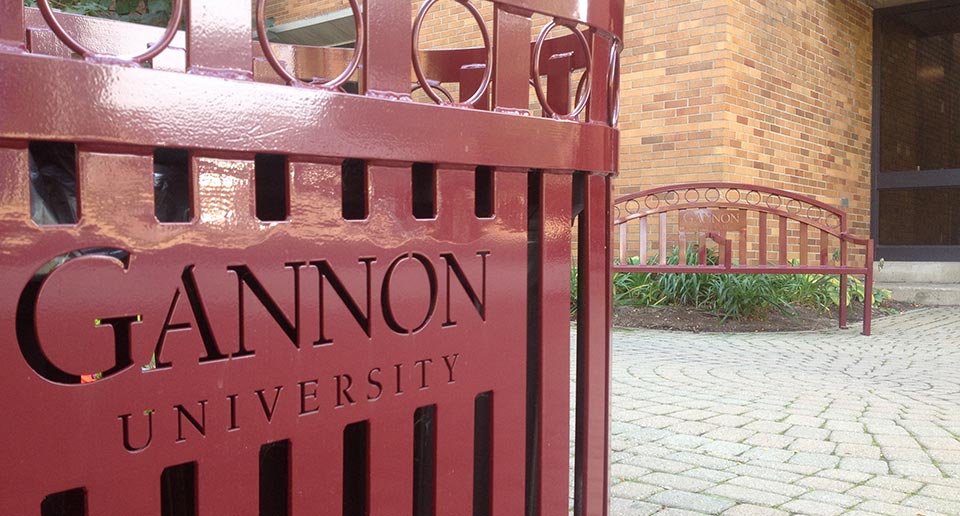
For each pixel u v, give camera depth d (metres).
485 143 1.07
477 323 1.09
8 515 0.73
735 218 6.12
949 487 2.57
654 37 7.41
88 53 0.76
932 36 9.34
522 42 1.13
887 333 6.21
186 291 0.83
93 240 0.77
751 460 2.86
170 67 1.86
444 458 1.07
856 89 9.10
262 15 0.88
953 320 7.05
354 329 0.96
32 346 0.78
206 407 0.85
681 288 6.89
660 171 7.42
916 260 9.31
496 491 1.13
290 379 0.91
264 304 0.89
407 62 1.01
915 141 9.51
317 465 0.94
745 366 4.70
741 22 7.20
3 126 0.70
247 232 0.87
